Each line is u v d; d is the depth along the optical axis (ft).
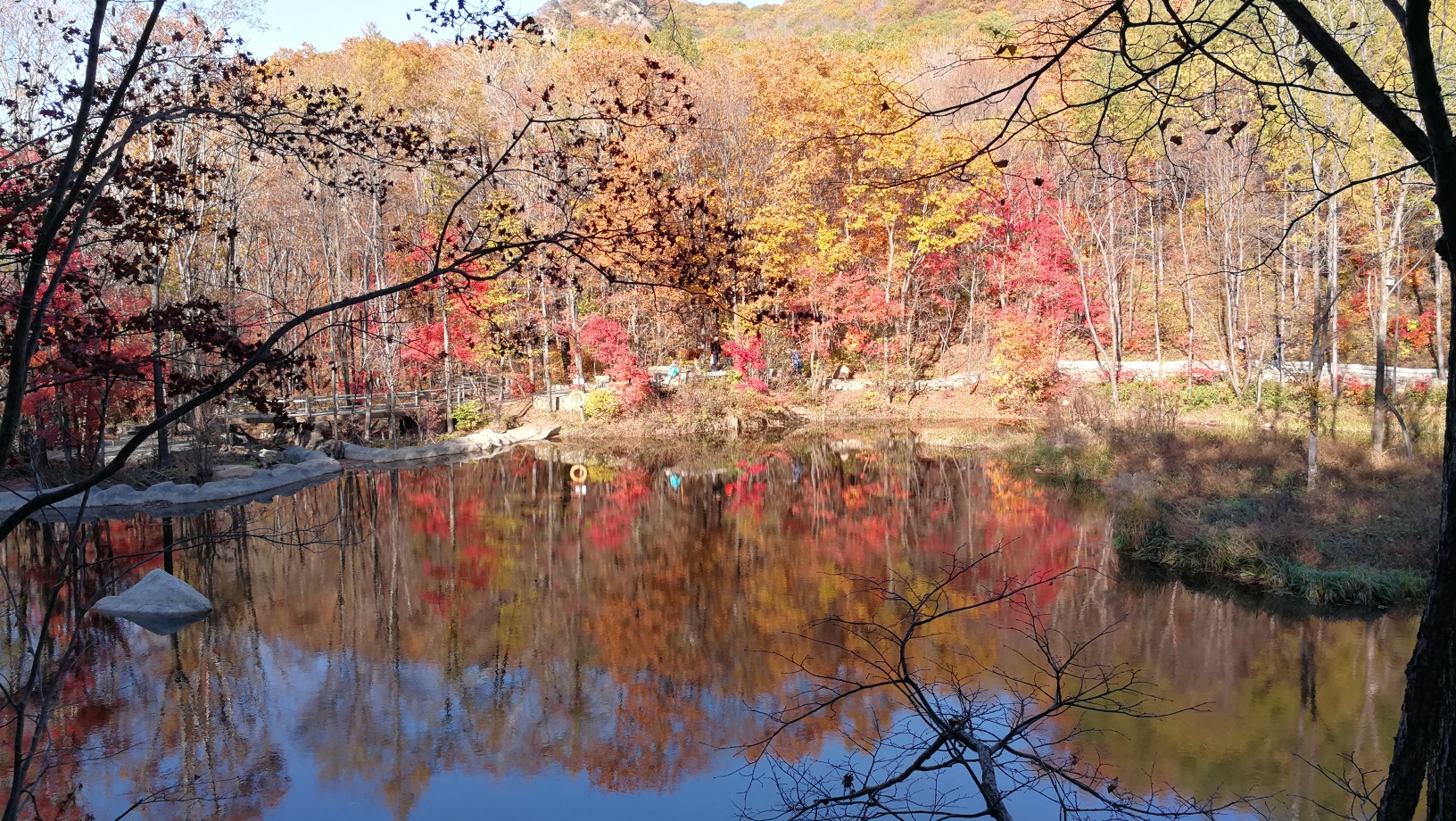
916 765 12.94
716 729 30.89
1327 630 36.65
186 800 26.68
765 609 43.11
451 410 99.81
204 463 69.51
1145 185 97.66
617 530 59.77
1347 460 57.72
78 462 63.05
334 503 66.74
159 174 21.77
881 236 114.62
